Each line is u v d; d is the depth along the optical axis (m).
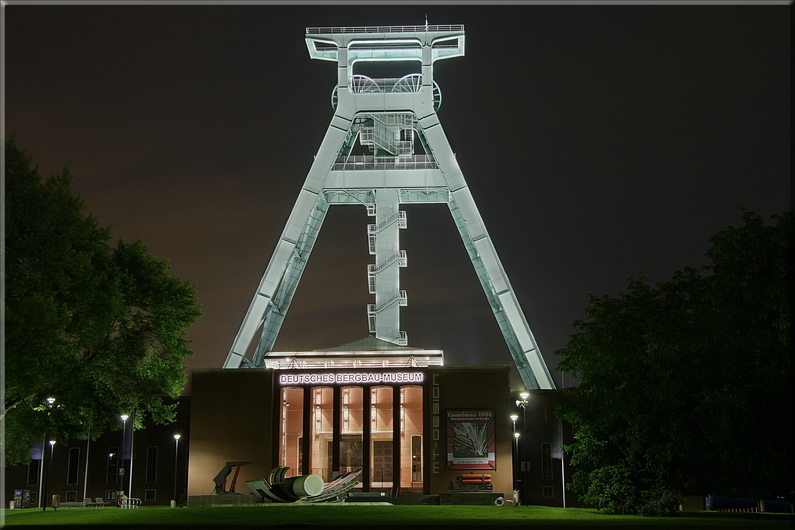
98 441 83.25
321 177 92.12
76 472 82.56
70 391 57.03
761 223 47.69
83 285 51.41
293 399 79.69
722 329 48.41
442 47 97.62
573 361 55.88
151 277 63.22
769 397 46.12
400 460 71.12
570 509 56.72
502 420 71.62
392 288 89.25
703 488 51.22
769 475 46.19
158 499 81.69
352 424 79.81
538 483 76.88
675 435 49.03
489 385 72.44
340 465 78.69
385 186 92.12
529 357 86.62
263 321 93.69
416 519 45.44
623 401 52.28
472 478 70.56
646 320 52.31
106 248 57.94
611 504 51.75
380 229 91.19
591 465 60.53
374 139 93.50
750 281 47.50
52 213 49.84
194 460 72.00
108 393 61.59
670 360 49.47
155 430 83.31
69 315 51.62
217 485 66.94
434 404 72.25
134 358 61.84
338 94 94.75
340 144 93.12
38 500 81.56
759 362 48.00
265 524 40.78
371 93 94.56
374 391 80.25
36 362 44.69
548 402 78.56
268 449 71.94
